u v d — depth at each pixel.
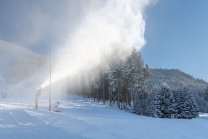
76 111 22.62
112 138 5.88
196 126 11.41
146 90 30.89
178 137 7.23
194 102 27.33
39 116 9.63
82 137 5.62
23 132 5.32
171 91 26.89
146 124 10.41
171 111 25.30
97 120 10.64
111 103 41.84
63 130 6.43
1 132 4.99
